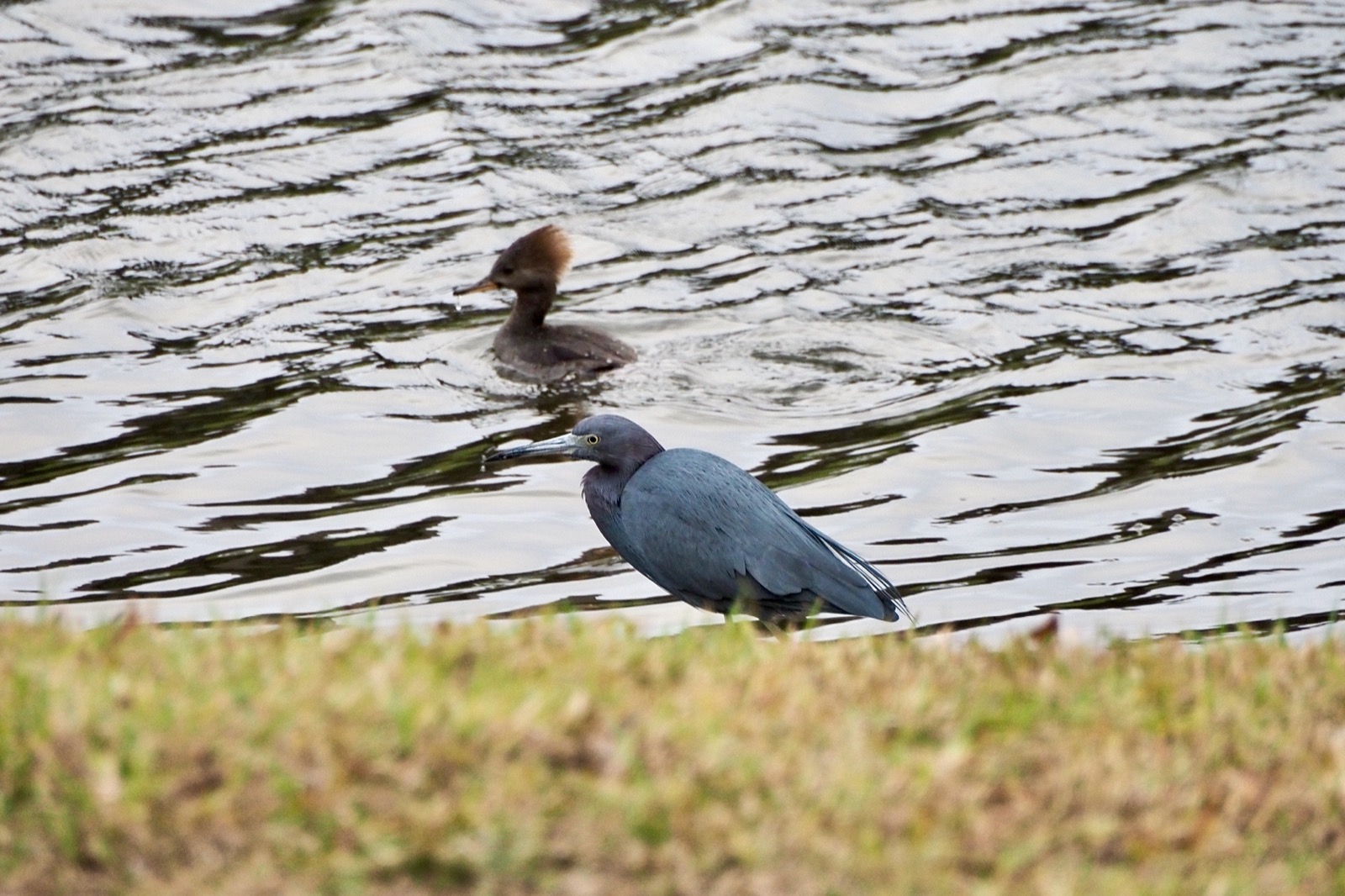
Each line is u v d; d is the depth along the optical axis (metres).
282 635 9.09
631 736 7.52
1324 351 18.25
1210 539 14.19
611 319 19.30
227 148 23.56
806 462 15.81
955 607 12.97
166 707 7.52
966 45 27.12
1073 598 13.13
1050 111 24.84
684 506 12.02
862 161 23.53
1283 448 15.95
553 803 7.08
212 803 6.95
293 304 19.56
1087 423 16.66
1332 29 27.50
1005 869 6.99
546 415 16.89
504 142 23.92
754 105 25.02
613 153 23.70
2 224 21.34
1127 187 22.61
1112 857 7.24
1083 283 20.09
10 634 8.68
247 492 15.05
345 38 27.19
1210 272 20.28
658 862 6.86
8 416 16.53
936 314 19.36
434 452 16.03
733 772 7.36
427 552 13.92
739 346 18.58
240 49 26.83
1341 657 9.30
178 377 17.62
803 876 6.87
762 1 28.61
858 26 27.80
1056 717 8.34
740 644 9.20
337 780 7.09
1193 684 8.82
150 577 13.37
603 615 12.80
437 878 6.79
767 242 21.28
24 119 24.16
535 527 14.49
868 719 7.99
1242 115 24.56
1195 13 28.19
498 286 18.20
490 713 7.59
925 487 15.27
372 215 21.84
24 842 6.86
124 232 21.20
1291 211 21.83
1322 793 7.70
